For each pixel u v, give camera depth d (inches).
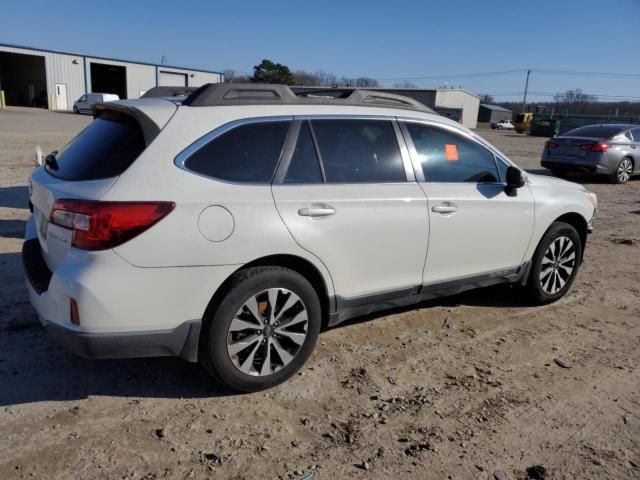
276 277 133.6
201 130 129.0
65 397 133.0
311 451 117.7
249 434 122.3
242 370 134.1
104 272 115.6
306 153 142.6
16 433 118.4
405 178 159.3
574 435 128.0
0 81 1920.5
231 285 129.0
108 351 119.8
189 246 121.6
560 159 578.6
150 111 128.0
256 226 129.3
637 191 530.0
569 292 226.7
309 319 141.8
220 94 135.3
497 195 179.2
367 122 155.4
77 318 116.4
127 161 122.8
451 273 172.7
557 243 204.2
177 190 121.9
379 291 156.3
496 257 183.8
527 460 118.5
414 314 195.0
